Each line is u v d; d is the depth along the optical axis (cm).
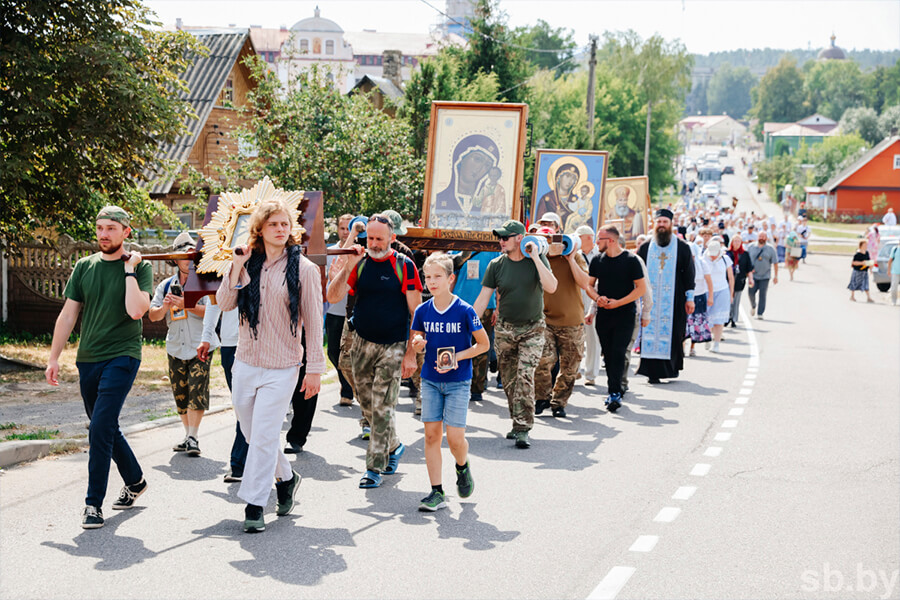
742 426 1034
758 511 711
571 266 1034
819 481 801
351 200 2162
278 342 632
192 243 848
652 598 536
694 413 1110
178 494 725
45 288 1819
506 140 1233
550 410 1125
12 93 1482
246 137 2191
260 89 2189
